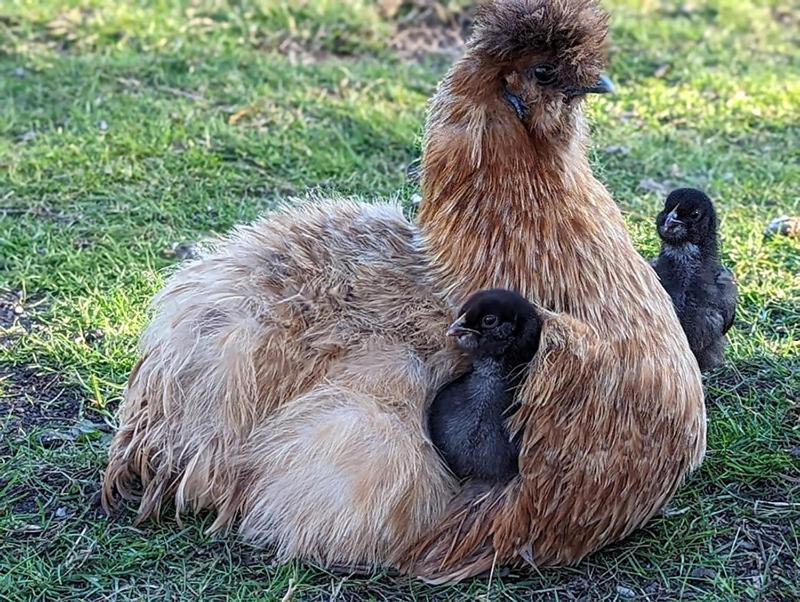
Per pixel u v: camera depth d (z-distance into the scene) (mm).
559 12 1186
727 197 1729
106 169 1729
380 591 1196
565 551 1211
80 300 1504
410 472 1183
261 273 1229
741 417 1369
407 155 1804
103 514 1264
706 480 1303
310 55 2201
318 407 1193
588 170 1234
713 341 1380
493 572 1203
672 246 1368
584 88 1196
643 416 1196
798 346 1458
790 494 1289
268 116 1898
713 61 2279
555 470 1185
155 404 1233
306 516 1197
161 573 1215
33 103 1920
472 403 1192
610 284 1207
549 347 1178
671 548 1239
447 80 1218
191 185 1715
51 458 1315
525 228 1199
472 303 1179
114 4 2295
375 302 1220
